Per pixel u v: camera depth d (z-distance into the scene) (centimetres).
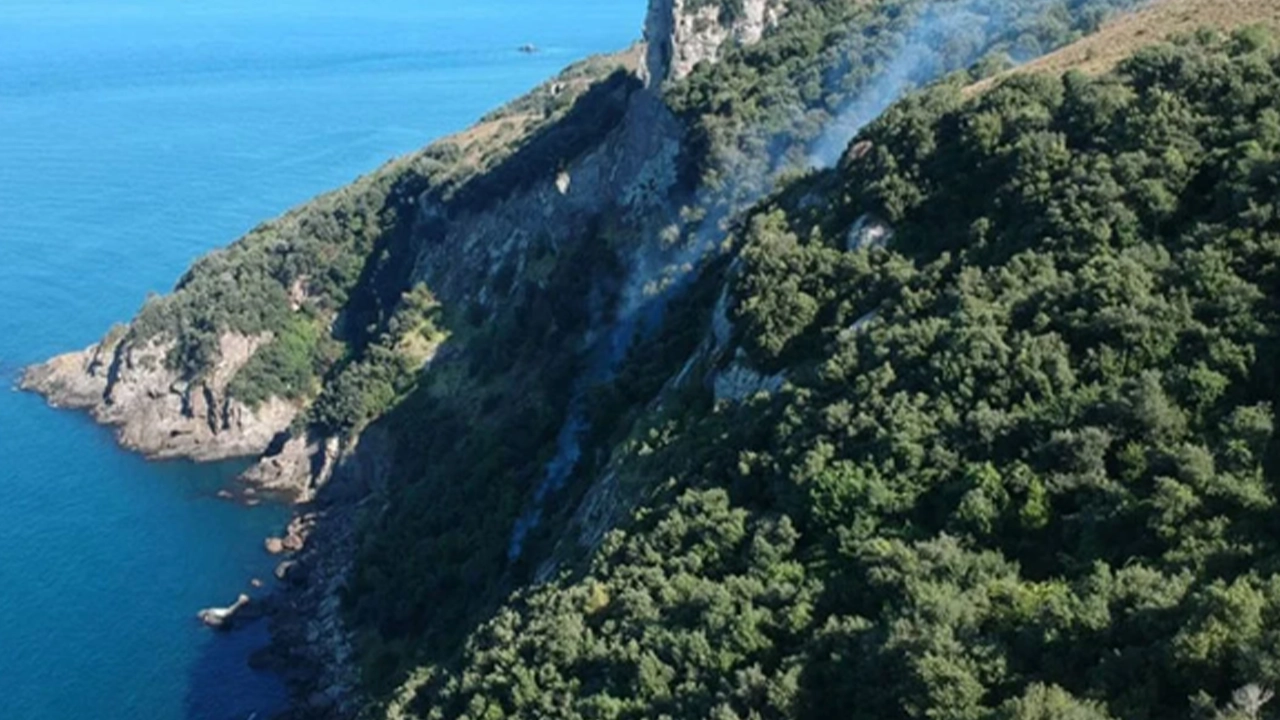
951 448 4019
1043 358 4044
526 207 11694
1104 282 4131
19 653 8619
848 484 4109
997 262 4781
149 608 9369
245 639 8981
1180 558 3145
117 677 8406
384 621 8475
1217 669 2741
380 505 10381
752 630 3834
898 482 4028
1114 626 3039
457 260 12288
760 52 10044
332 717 7906
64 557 10081
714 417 5488
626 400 7781
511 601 5891
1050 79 5406
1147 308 3962
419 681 5806
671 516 4778
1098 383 3894
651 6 10850
